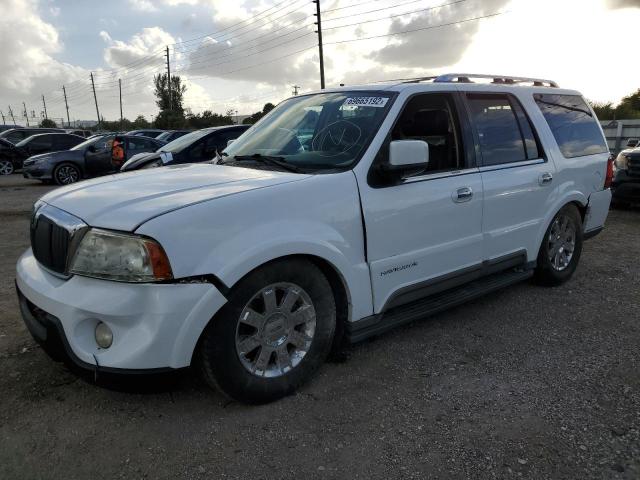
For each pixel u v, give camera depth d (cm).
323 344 315
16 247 673
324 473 244
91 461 250
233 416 287
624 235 742
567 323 419
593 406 298
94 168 1519
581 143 516
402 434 273
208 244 259
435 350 370
